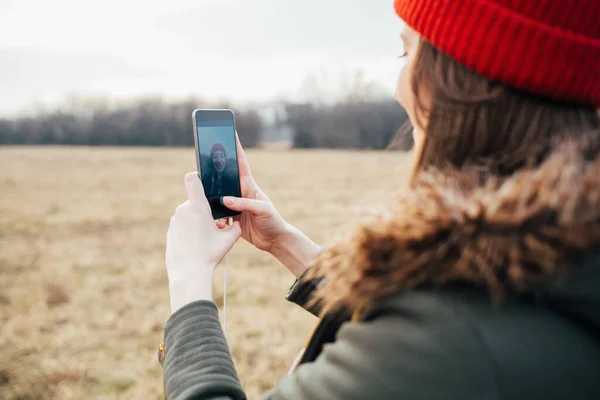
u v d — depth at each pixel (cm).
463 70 77
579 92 71
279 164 3116
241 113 5497
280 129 5441
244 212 138
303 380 66
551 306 61
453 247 62
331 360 65
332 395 62
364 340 63
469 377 56
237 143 144
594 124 76
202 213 105
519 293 60
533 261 59
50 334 526
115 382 425
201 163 134
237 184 141
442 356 57
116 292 679
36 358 468
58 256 890
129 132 5675
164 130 5662
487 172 73
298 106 5359
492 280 59
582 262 59
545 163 66
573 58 69
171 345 87
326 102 5378
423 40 82
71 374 432
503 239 60
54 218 1306
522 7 70
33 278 739
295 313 591
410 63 87
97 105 5797
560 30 69
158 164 3158
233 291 670
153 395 404
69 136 5712
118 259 871
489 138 75
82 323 559
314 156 3966
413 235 63
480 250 60
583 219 58
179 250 102
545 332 59
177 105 5700
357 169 2789
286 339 516
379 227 67
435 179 73
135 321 571
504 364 56
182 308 91
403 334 60
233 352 484
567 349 58
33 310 595
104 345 503
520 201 61
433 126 80
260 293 659
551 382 57
